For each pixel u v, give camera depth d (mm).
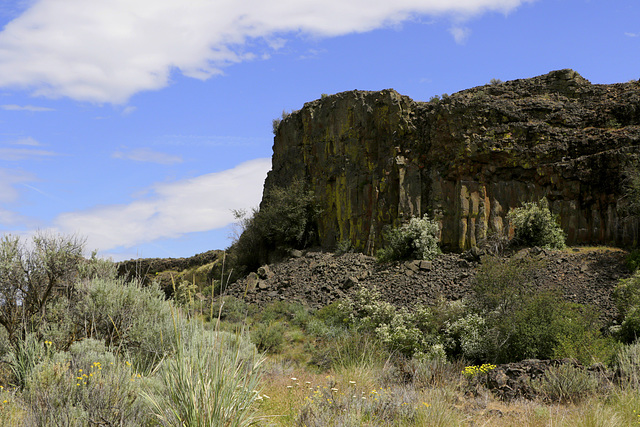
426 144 33625
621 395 10164
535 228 29016
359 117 36250
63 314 13250
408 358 20312
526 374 12836
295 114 41688
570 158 30297
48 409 7406
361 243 34625
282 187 40750
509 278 20750
